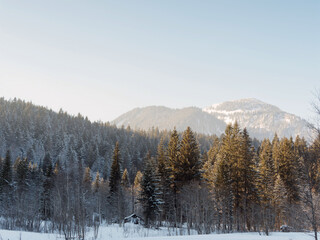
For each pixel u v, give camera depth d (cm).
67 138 16425
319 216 1744
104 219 6369
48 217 5609
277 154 6650
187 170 4903
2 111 16700
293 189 4959
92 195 5656
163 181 5106
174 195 4991
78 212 3450
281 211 5150
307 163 1733
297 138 6012
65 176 4634
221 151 5481
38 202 5447
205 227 3975
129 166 13338
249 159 4819
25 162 7225
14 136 13950
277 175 5850
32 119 17475
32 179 6378
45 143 14362
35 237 3139
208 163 6600
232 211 4709
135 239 2369
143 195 4988
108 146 16300
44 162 9338
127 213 6372
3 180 6122
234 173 4725
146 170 5094
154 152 15600
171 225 4972
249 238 2408
